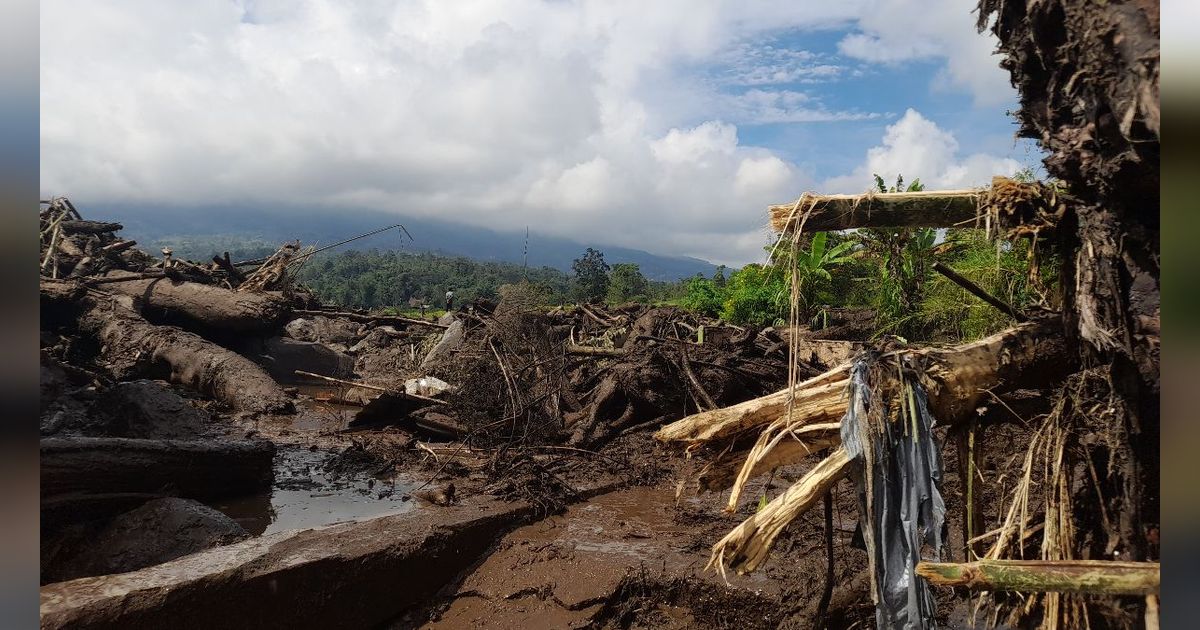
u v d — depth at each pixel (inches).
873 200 191.9
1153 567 126.7
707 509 311.1
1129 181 158.1
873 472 176.9
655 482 356.8
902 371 184.2
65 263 620.1
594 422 424.5
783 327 690.2
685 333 550.9
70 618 161.6
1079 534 188.5
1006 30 187.3
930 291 477.4
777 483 344.2
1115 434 171.6
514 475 331.0
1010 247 247.4
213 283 662.5
